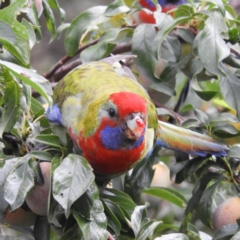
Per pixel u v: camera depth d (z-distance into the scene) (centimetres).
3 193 427
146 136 527
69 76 550
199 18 609
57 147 464
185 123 605
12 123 454
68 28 656
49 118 513
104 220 425
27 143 467
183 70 654
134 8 664
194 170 561
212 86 762
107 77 537
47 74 738
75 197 405
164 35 578
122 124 480
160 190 661
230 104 572
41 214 463
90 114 495
